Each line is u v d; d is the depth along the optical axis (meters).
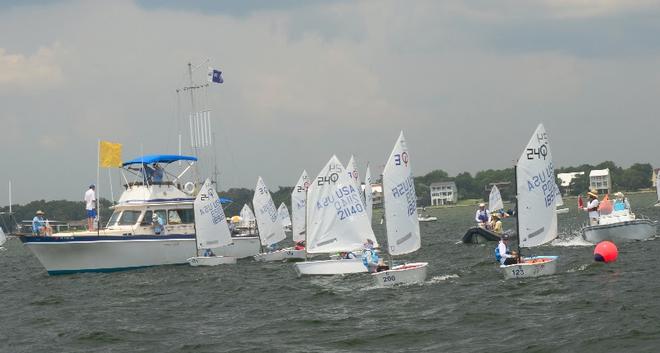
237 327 32.59
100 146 60.94
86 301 43.12
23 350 30.08
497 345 26.34
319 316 33.69
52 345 30.70
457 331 28.91
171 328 33.22
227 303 39.66
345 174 46.75
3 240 129.12
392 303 35.69
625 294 34.22
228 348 28.28
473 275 44.09
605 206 60.38
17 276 61.59
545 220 41.78
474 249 64.38
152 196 61.12
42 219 59.72
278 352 27.19
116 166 61.88
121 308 39.88
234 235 65.75
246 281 48.19
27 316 38.78
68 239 55.41
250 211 103.50
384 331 29.58
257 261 61.69
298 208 70.12
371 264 42.94
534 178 41.56
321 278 46.31
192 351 28.14
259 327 32.22
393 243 40.62
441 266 51.19
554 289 36.47
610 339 26.02
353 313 33.88
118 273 56.06
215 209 59.41
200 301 40.94
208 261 58.69
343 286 42.12
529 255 53.44
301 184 70.19
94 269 56.50
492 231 71.75
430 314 32.38
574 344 25.72
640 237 59.78
